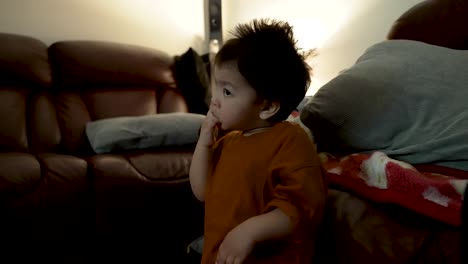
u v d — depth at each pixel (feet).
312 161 2.00
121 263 4.09
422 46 3.42
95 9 7.00
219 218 2.14
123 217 4.01
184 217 4.38
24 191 3.50
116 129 4.69
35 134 5.40
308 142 2.10
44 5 6.53
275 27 2.19
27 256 3.56
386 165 2.20
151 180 4.12
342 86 2.97
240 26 2.30
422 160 2.68
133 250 4.14
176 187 4.25
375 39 6.13
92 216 3.91
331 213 2.29
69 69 6.01
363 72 3.11
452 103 2.88
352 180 2.36
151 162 4.24
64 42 6.18
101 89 6.25
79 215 3.82
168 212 4.25
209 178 2.36
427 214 1.89
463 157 2.56
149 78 6.57
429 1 4.28
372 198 2.16
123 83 6.39
